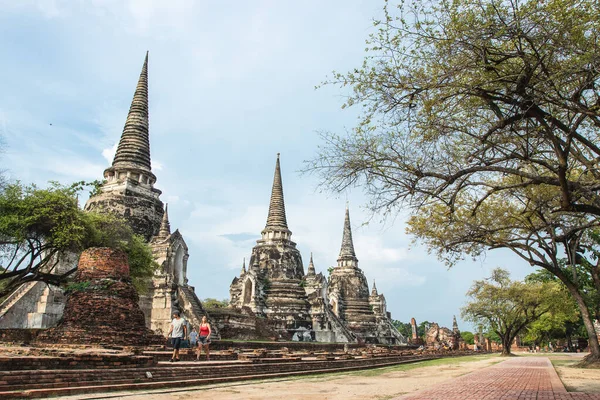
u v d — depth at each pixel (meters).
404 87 13.36
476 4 12.72
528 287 50.41
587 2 11.99
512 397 12.93
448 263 28.05
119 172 43.19
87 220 29.66
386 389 14.91
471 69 13.10
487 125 15.37
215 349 30.27
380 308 74.31
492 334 94.75
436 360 40.94
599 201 14.10
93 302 21.91
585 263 32.62
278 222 60.78
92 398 11.36
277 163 65.12
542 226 25.02
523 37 12.39
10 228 27.03
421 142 14.40
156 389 13.79
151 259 34.06
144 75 48.31
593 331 29.08
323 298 56.59
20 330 25.42
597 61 12.13
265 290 55.28
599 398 12.88
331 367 24.41
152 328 37.59
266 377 18.58
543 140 15.60
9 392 10.87
